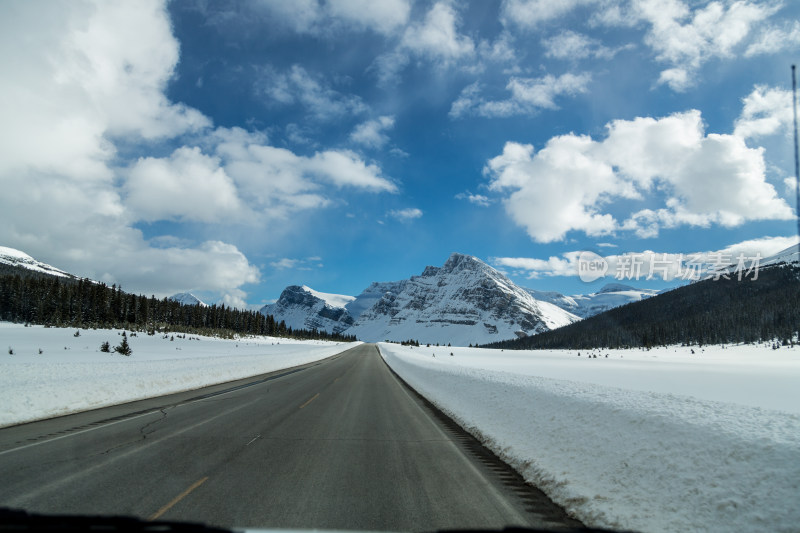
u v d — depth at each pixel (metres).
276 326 133.00
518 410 8.70
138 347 38.19
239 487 5.23
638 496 4.47
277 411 11.80
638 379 22.64
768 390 16.45
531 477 5.89
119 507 4.41
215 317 107.19
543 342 173.62
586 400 7.37
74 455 6.60
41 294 66.25
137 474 5.65
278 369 31.28
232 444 7.65
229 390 16.92
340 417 11.08
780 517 3.33
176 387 16.44
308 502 4.77
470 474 6.11
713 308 136.38
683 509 3.99
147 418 10.19
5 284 66.69
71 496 4.71
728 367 43.28
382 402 14.37
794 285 129.75
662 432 5.25
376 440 8.34
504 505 4.85
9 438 7.78
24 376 10.55
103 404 12.14
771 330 101.75
